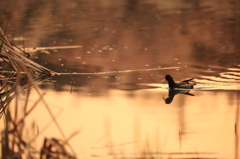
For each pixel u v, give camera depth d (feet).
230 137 27.78
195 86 45.16
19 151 20.80
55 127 30.89
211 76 49.24
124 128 30.35
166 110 35.19
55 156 21.57
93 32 82.89
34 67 50.16
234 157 24.48
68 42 74.02
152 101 38.73
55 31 84.02
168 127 30.25
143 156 23.57
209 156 24.61
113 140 27.71
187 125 30.60
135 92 42.73
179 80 47.42
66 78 49.90
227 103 36.99
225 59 57.72
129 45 70.28
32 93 42.09
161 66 55.11
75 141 27.81
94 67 55.52
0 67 50.21
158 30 82.43
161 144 26.53
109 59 60.49
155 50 65.77
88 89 44.06
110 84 46.52
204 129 29.50
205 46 67.00
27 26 87.92
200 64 55.31
